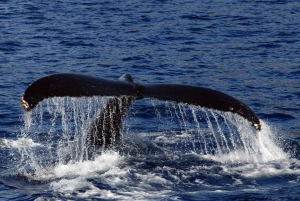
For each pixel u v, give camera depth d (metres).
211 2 131.38
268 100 57.56
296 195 30.92
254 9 122.06
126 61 73.94
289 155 38.12
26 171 34.28
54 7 118.75
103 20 105.31
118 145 35.88
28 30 93.69
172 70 69.81
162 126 46.66
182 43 86.94
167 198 30.27
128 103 35.22
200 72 69.06
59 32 92.75
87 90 29.69
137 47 83.06
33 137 42.66
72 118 47.94
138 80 64.88
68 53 77.88
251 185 32.28
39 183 32.56
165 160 35.34
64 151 37.16
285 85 63.38
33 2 124.38
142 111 51.22
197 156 36.78
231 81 65.19
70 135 43.16
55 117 48.28
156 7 122.31
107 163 34.19
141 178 32.59
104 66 71.12
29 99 28.00
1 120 48.03
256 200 30.33
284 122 50.34
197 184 32.19
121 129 35.88
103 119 35.56
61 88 29.03
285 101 57.22
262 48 84.00
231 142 40.69
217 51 81.56
